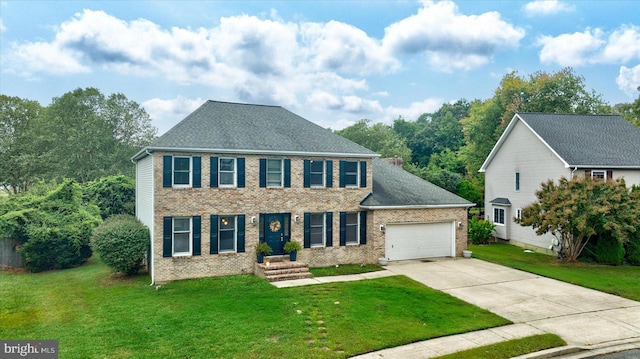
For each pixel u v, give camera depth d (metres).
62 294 16.06
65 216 23.34
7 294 16.30
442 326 11.97
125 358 9.76
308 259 20.67
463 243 23.70
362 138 57.34
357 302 14.18
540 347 10.50
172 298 15.00
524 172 28.30
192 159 18.23
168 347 10.36
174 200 17.86
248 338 10.90
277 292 15.58
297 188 20.45
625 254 21.78
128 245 17.89
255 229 19.44
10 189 48.06
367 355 9.98
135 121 48.12
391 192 23.28
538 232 21.33
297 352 10.02
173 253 18.00
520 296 15.30
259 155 19.56
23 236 22.28
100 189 30.00
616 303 14.48
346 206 21.64
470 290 16.09
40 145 44.44
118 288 16.69
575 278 18.11
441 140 68.38
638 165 24.80
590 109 42.38
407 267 20.59
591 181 21.00
